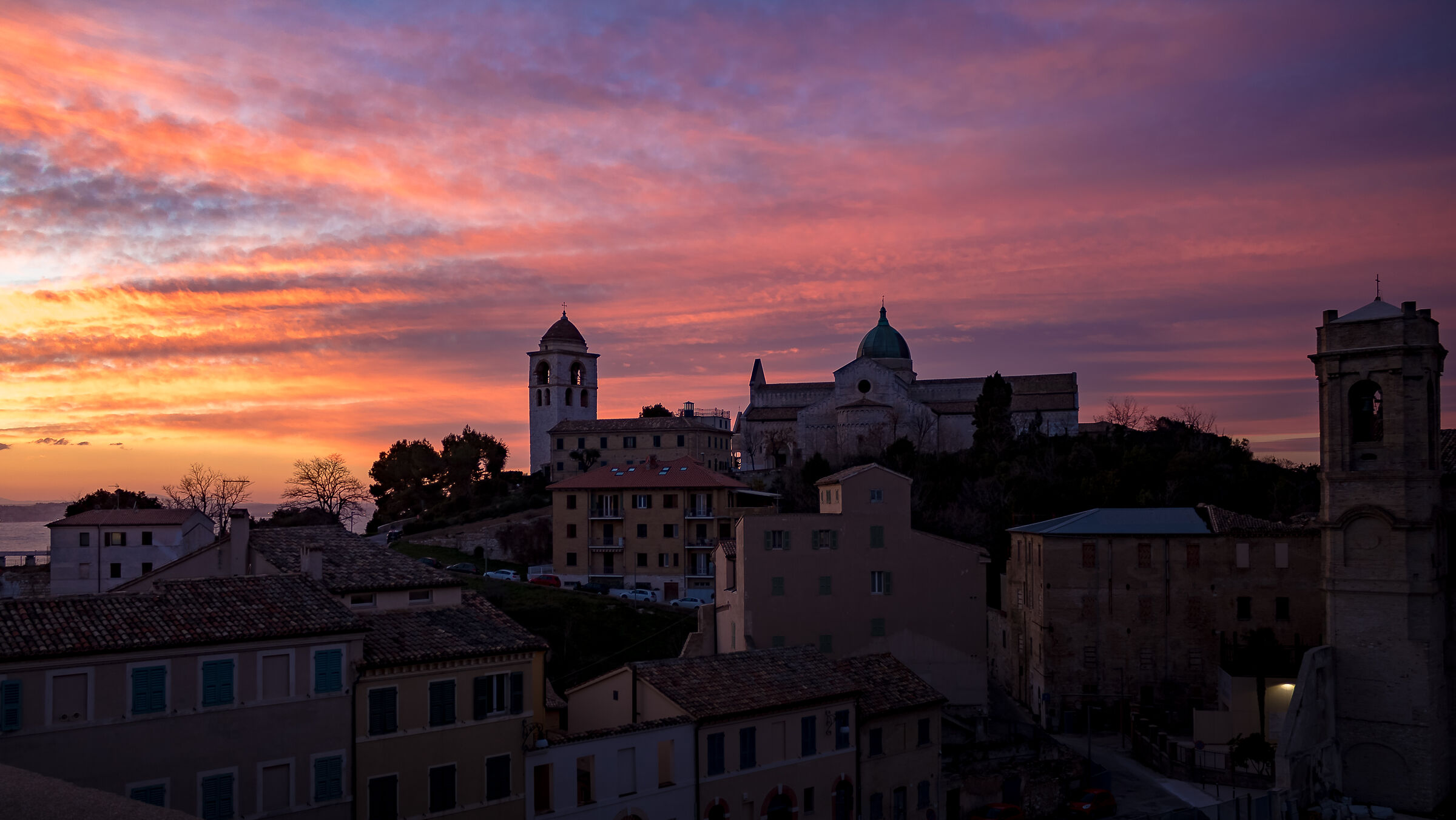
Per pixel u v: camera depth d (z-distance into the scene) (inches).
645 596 3991.1
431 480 6727.4
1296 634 2987.2
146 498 5536.4
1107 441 5246.1
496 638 1802.4
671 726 1831.9
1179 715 3085.6
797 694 2011.6
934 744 2244.1
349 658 1620.3
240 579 1695.4
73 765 1376.7
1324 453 2652.6
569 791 1747.0
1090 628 3152.1
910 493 2994.6
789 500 5068.9
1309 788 2417.6
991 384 5698.8
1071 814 2388.0
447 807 1680.6
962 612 2967.5
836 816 2042.3
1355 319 2623.0
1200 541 3127.5
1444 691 2588.6
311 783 1568.7
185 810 1460.4
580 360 6633.9
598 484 4407.0
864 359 6284.5
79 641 1402.6
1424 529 2519.7
